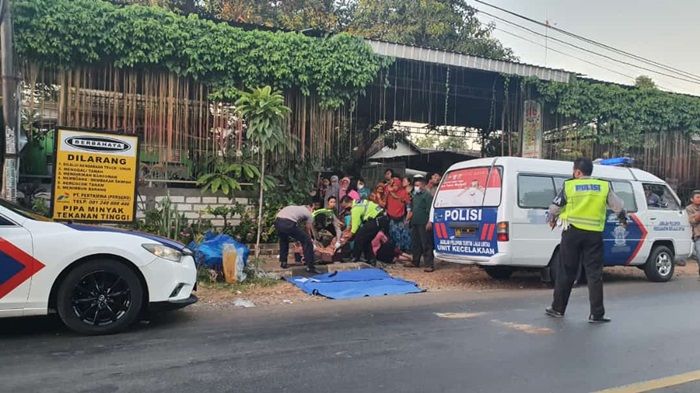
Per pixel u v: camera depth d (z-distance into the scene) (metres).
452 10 23.97
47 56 9.83
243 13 21.25
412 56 12.30
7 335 5.70
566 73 14.29
